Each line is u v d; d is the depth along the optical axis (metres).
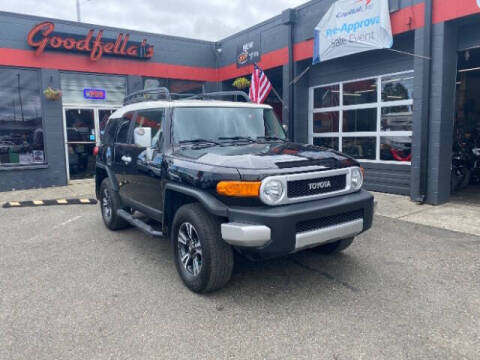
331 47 8.59
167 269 4.30
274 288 3.74
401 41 8.14
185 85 12.57
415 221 6.09
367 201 3.73
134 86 11.48
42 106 10.14
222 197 3.32
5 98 9.74
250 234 3.10
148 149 4.43
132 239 5.47
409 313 3.20
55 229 6.07
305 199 3.42
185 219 3.66
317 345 2.77
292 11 9.66
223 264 3.45
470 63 9.19
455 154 8.52
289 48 9.89
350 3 8.06
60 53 10.25
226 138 4.46
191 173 3.59
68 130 10.83
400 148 8.40
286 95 10.24
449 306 3.31
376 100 8.84
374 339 2.83
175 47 12.05
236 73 12.06
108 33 10.91
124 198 5.38
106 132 6.09
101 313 3.30
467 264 4.26
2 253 4.93
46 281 4.00
